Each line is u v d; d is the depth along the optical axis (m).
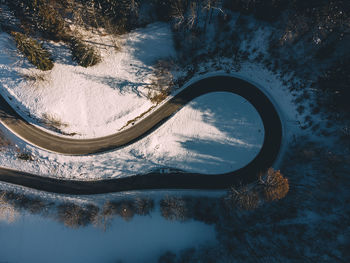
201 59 50.78
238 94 50.97
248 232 48.50
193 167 50.66
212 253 47.34
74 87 49.91
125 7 43.28
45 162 50.69
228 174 50.19
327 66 47.91
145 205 49.50
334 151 47.69
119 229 49.81
